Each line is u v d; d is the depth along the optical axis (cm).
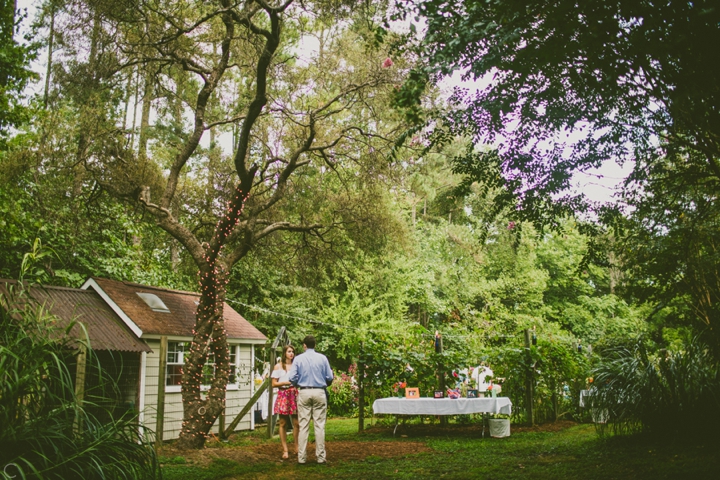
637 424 780
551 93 598
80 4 1038
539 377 1252
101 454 389
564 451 791
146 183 1204
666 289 954
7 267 1348
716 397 702
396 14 466
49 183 1332
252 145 1400
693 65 405
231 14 1038
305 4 1066
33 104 1366
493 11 427
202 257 1116
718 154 546
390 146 1245
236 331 1477
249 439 1211
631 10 381
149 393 1215
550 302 3303
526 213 749
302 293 2256
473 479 645
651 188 778
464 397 1205
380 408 1137
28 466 356
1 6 1288
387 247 1480
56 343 420
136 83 1198
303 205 1429
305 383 823
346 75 1216
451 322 2459
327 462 819
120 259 1598
